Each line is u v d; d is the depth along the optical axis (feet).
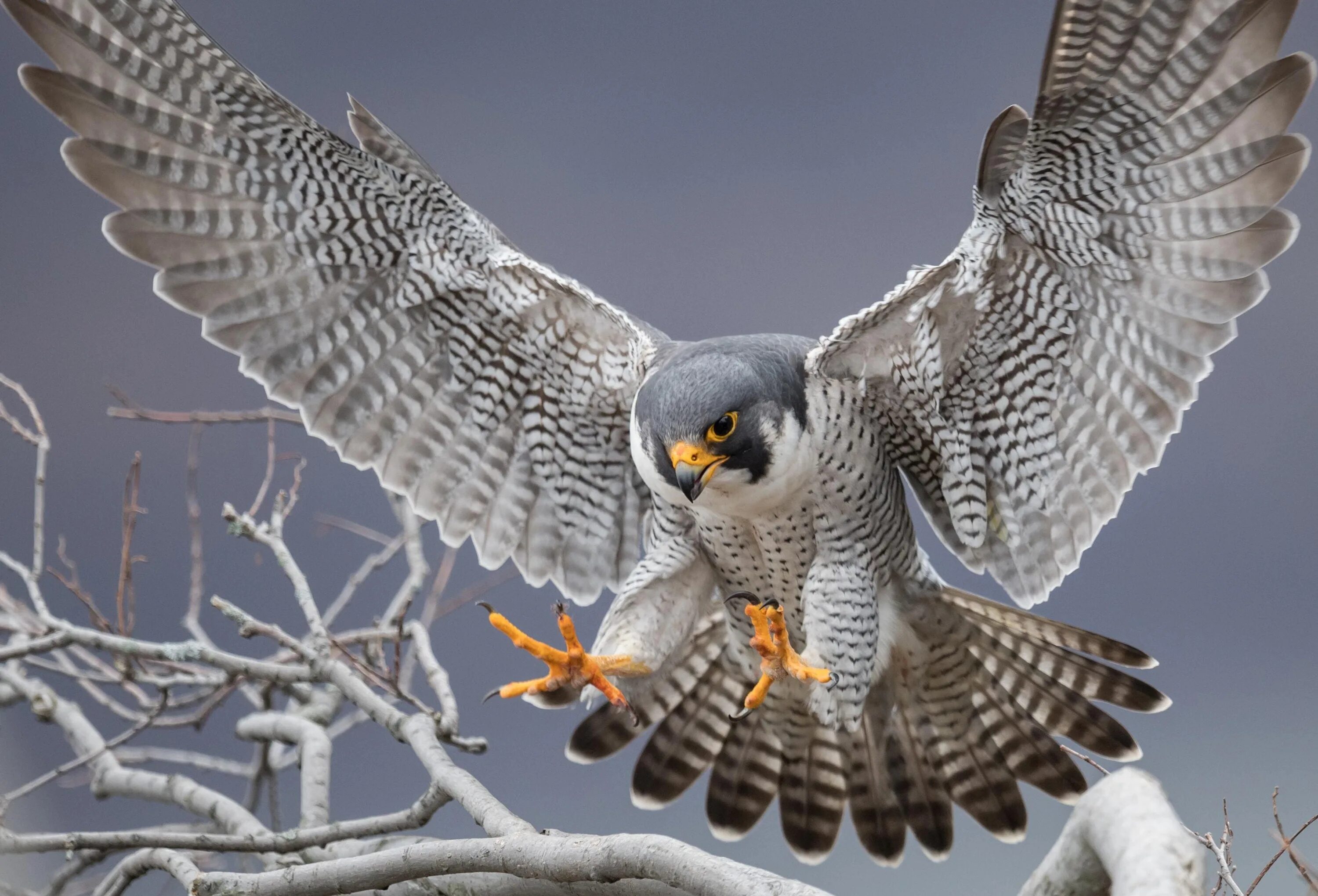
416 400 33.86
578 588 35.37
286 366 32.76
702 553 32.65
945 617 33.37
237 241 31.63
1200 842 20.54
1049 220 27.91
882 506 31.55
